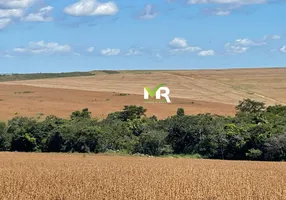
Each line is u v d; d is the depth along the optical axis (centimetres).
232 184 3762
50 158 6444
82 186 3559
